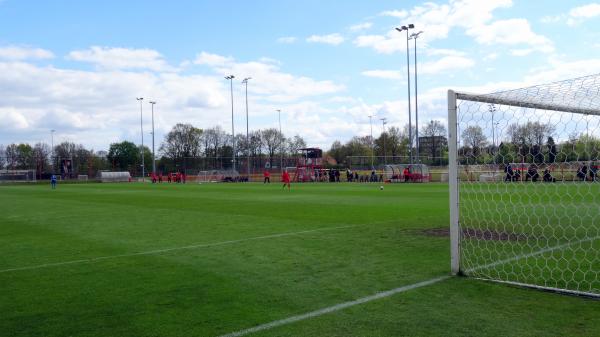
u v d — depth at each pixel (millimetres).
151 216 14797
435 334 3883
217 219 13508
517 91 5887
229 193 28312
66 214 16016
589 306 4555
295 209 16344
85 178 79625
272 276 6145
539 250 7488
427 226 11078
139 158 107250
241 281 5918
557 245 7906
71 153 98375
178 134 95688
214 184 49281
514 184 8125
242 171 69438
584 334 3801
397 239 9125
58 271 6762
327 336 3896
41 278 6328
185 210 16766
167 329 4184
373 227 11039
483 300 4840
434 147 72000
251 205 18516
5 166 82250
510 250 7570
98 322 4430
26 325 4375
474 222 11062
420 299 4922
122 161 104938
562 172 7762
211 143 98000
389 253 7617
